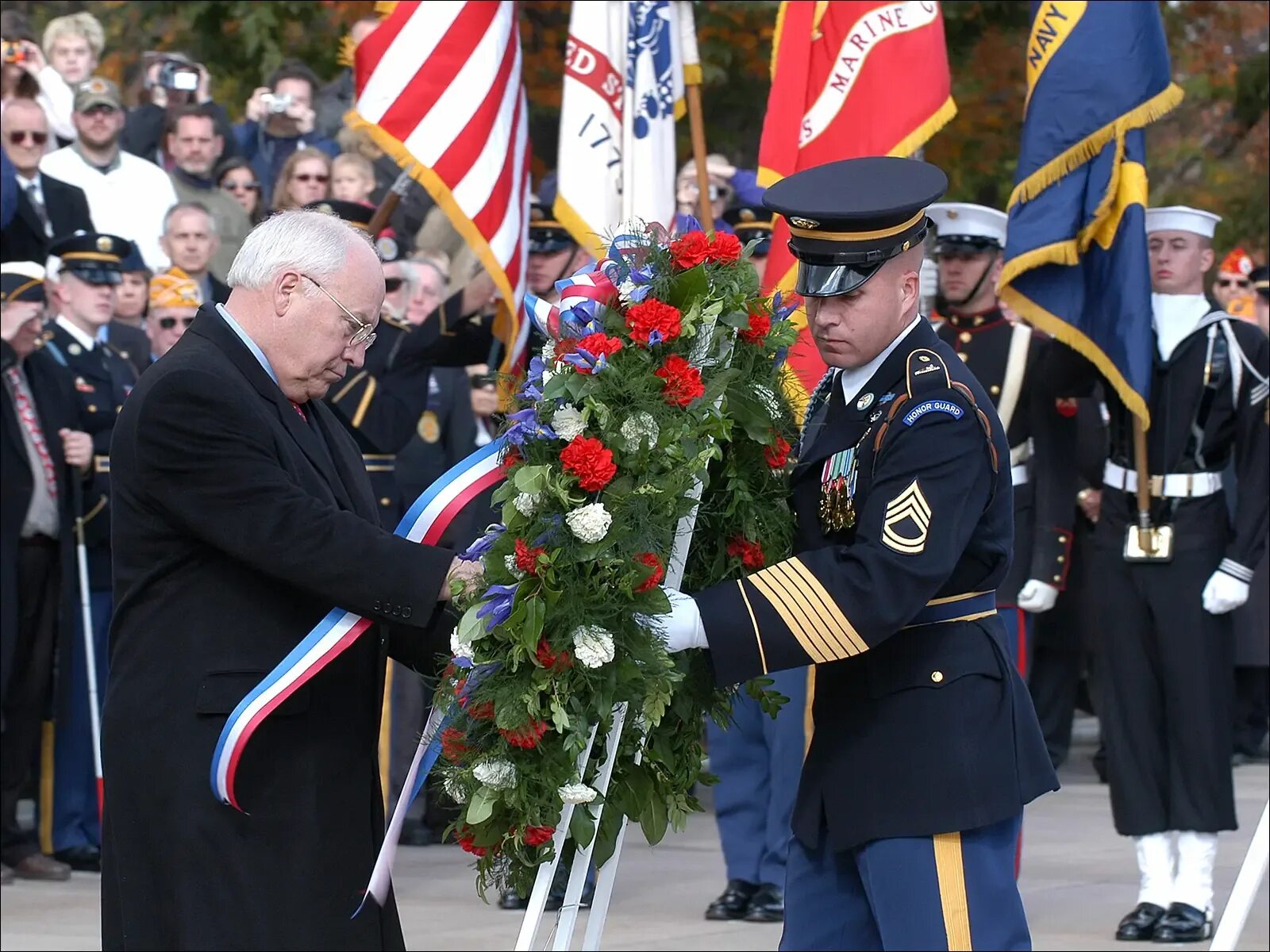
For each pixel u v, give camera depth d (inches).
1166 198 1235.9
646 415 279.7
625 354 284.7
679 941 480.4
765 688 317.1
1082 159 497.7
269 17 994.7
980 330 534.0
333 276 289.6
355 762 289.4
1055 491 523.2
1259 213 1232.8
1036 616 750.5
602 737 286.0
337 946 283.0
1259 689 853.2
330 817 284.8
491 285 568.1
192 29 1024.2
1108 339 498.3
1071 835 652.1
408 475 642.8
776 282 501.0
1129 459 509.0
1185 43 1170.6
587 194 556.4
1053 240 498.6
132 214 709.9
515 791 277.9
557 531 276.5
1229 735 500.1
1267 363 501.4
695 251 292.4
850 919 308.2
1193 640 495.8
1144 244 496.4
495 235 551.2
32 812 677.3
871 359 301.6
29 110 671.8
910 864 295.0
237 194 742.5
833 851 307.6
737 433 297.6
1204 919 489.7
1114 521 510.6
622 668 277.1
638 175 549.0
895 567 282.0
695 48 553.6
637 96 550.3
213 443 278.2
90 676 577.0
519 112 562.3
